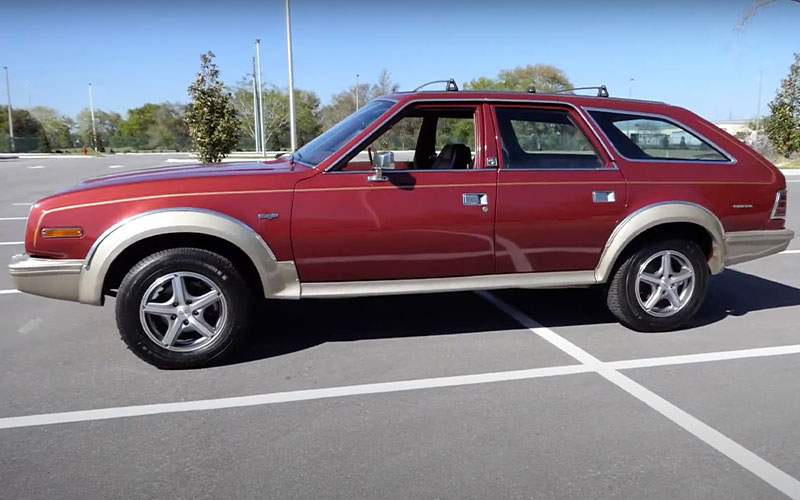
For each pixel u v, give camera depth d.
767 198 4.97
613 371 4.20
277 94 54.16
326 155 4.37
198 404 3.70
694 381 4.03
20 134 65.62
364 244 4.27
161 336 4.16
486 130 4.52
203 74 17.31
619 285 4.84
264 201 4.12
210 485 2.86
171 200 4.01
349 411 3.60
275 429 3.39
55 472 2.97
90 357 4.45
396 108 4.45
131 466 3.02
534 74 45.06
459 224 4.38
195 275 4.10
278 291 4.24
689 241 4.88
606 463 3.05
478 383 4.00
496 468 3.00
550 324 5.21
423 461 3.06
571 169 4.62
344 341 4.80
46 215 3.96
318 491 2.81
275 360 4.40
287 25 22.88
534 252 4.58
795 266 7.55
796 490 2.84
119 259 4.15
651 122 4.86
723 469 3.01
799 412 3.60
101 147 56.56
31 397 3.79
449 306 5.73
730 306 5.77
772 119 25.19
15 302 5.89
